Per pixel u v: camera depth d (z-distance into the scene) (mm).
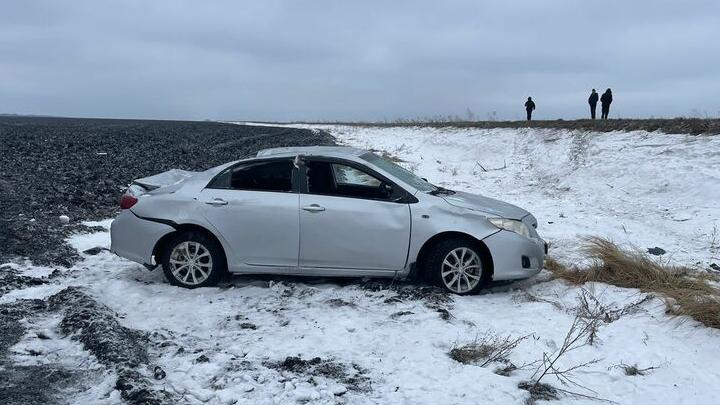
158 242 6699
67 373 4367
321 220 6535
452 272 6578
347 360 4754
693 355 4914
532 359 4855
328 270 6648
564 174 18062
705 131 16141
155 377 4320
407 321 5625
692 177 13703
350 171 6781
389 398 4133
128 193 6945
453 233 6531
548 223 11414
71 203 11266
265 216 6574
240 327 5469
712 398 4242
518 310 6059
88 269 7230
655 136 17531
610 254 7191
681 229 11023
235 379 4344
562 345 5129
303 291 6465
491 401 4098
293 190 6703
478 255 6527
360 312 5867
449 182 18844
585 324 5539
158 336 5172
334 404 4031
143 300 6203
